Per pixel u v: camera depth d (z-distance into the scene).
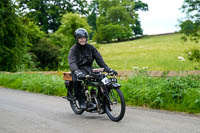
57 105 8.09
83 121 5.98
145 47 57.28
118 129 5.29
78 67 6.43
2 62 23.67
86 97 6.46
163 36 78.31
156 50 50.84
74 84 6.46
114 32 78.94
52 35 33.84
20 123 5.83
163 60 36.78
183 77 8.84
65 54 25.88
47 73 15.17
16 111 7.11
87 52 6.44
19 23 23.81
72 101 6.86
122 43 70.25
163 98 7.63
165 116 6.49
